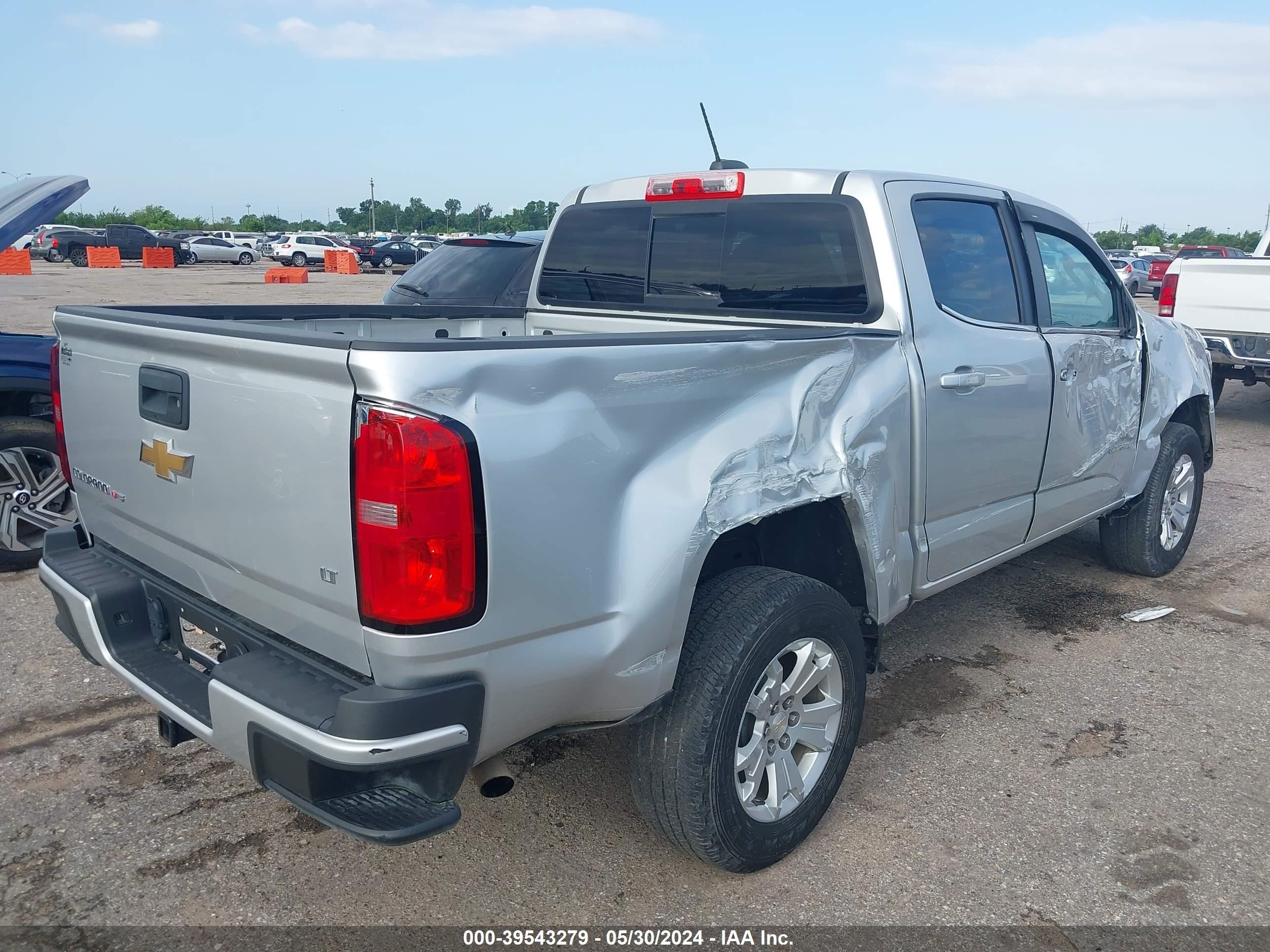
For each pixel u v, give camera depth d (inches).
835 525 122.2
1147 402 191.3
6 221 181.2
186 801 127.3
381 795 86.9
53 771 133.5
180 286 1074.1
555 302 174.7
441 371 79.7
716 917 107.0
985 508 149.3
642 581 94.5
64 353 120.0
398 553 79.3
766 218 142.3
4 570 204.7
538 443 85.7
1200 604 200.7
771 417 107.5
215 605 103.3
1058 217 169.5
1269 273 350.6
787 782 114.1
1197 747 143.6
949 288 139.9
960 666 170.1
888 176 136.0
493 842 120.1
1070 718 151.9
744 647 103.4
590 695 95.9
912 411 128.1
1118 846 119.7
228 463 92.7
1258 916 107.7
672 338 98.1
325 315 157.1
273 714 84.4
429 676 83.0
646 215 158.7
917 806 127.8
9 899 108.2
